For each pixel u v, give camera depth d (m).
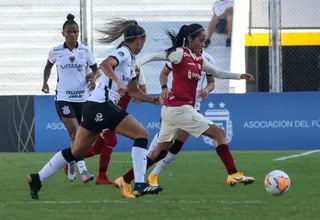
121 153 38.69
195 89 22.17
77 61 27.28
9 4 49.81
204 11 48.22
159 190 19.61
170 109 21.97
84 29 39.44
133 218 17.12
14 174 28.61
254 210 18.22
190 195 21.48
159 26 47.97
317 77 47.59
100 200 20.53
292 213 17.67
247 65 46.94
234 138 39.44
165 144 22.55
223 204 19.41
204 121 21.94
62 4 49.41
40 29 49.09
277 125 39.50
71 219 17.14
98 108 19.58
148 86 45.88
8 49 48.53
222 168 30.25
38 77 48.06
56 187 23.98
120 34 21.14
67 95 27.27
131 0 48.66
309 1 47.50
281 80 39.59
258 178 26.31
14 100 39.62
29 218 17.41
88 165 32.69
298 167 30.31
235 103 39.38
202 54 23.62
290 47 47.59
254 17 47.12
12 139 39.72
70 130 27.27
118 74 19.84
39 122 39.62
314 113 39.50
